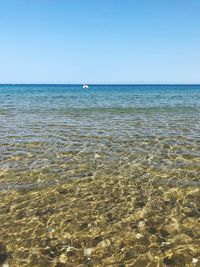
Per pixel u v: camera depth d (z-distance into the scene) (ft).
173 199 33.63
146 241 25.46
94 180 39.42
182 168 44.55
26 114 110.83
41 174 41.63
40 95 278.26
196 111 126.00
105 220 28.94
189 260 22.98
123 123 89.10
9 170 43.16
